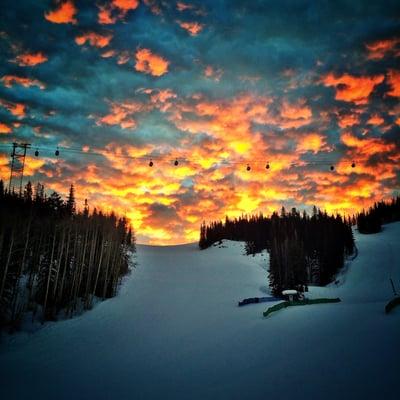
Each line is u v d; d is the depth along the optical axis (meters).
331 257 76.44
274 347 21.08
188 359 21.64
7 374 21.70
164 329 34.12
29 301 38.19
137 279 66.56
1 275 33.34
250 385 14.65
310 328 24.72
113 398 15.44
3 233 33.84
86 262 50.09
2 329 31.66
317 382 13.58
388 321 22.33
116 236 58.53
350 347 17.64
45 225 44.88
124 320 39.25
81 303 44.31
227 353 21.67
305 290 57.03
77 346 29.41
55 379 19.81
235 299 51.66
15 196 65.12
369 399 11.19
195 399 13.94
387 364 14.02
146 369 20.34
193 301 50.25
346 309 30.77
